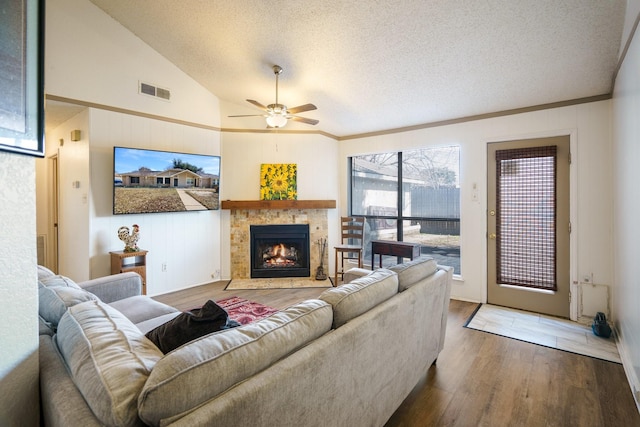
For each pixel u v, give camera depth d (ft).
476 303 13.15
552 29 8.25
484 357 8.59
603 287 10.66
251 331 3.67
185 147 14.85
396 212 16.31
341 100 13.94
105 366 3.10
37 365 3.21
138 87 13.17
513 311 12.17
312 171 17.12
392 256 15.80
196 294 14.21
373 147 16.72
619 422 6.12
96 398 2.81
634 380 7.06
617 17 7.59
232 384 3.10
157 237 14.06
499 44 9.07
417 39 9.41
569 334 10.05
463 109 13.01
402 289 6.47
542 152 11.69
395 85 12.01
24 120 2.86
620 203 9.17
